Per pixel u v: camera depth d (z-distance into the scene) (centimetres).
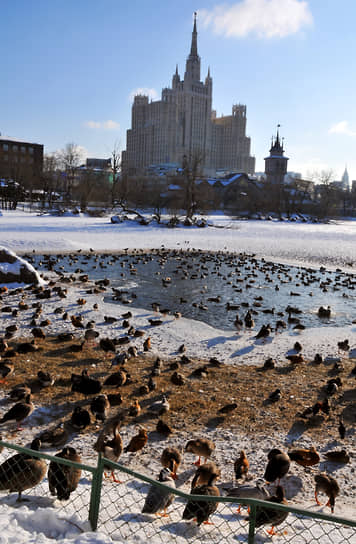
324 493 937
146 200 13938
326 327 2300
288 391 1464
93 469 664
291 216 13200
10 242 5553
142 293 3056
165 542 666
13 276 3094
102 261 4497
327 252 5894
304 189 18538
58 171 16138
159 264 4459
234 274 3997
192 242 6656
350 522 531
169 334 2066
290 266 4709
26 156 16312
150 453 1068
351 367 1695
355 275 4216
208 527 750
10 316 2247
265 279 3725
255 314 2559
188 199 10056
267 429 1212
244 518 805
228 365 1697
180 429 1198
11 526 634
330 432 1209
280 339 2055
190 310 2598
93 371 1580
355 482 982
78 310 2444
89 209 11100
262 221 11469
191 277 3725
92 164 19700
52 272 3734
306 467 1041
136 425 1209
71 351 1767
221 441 1142
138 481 930
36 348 1748
